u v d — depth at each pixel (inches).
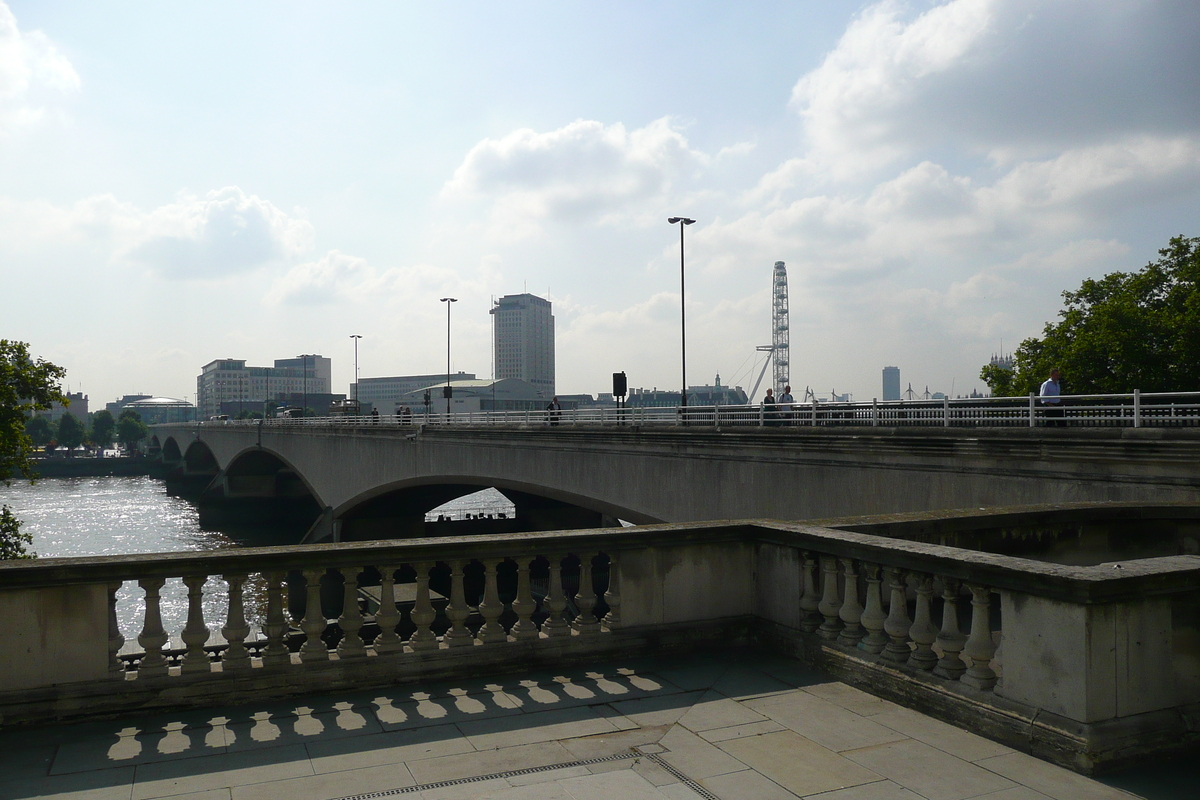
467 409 5590.6
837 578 290.5
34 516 3993.6
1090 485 679.1
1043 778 193.8
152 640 256.5
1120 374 1486.2
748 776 196.2
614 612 306.7
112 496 5088.6
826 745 216.2
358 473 2501.2
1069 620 202.4
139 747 221.8
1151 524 396.5
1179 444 605.6
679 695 261.0
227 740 226.2
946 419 833.5
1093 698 198.1
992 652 228.4
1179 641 211.2
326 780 197.2
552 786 191.0
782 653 306.2
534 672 288.8
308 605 273.4
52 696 241.3
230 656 264.8
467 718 241.8
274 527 3740.2
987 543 350.0
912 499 856.3
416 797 186.2
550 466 1549.0
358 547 277.6
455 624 288.5
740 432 1090.7
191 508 4456.2
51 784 196.9
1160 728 203.5
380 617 281.9
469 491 2662.4
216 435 4542.3
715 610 321.7
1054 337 1702.8
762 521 332.5
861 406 976.9
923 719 236.2
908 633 256.8
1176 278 1579.7
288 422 3216.0
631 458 1323.8
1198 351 1357.0
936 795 185.0
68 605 247.6
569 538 300.2
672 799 183.0
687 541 315.0
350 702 258.4
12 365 1556.3
